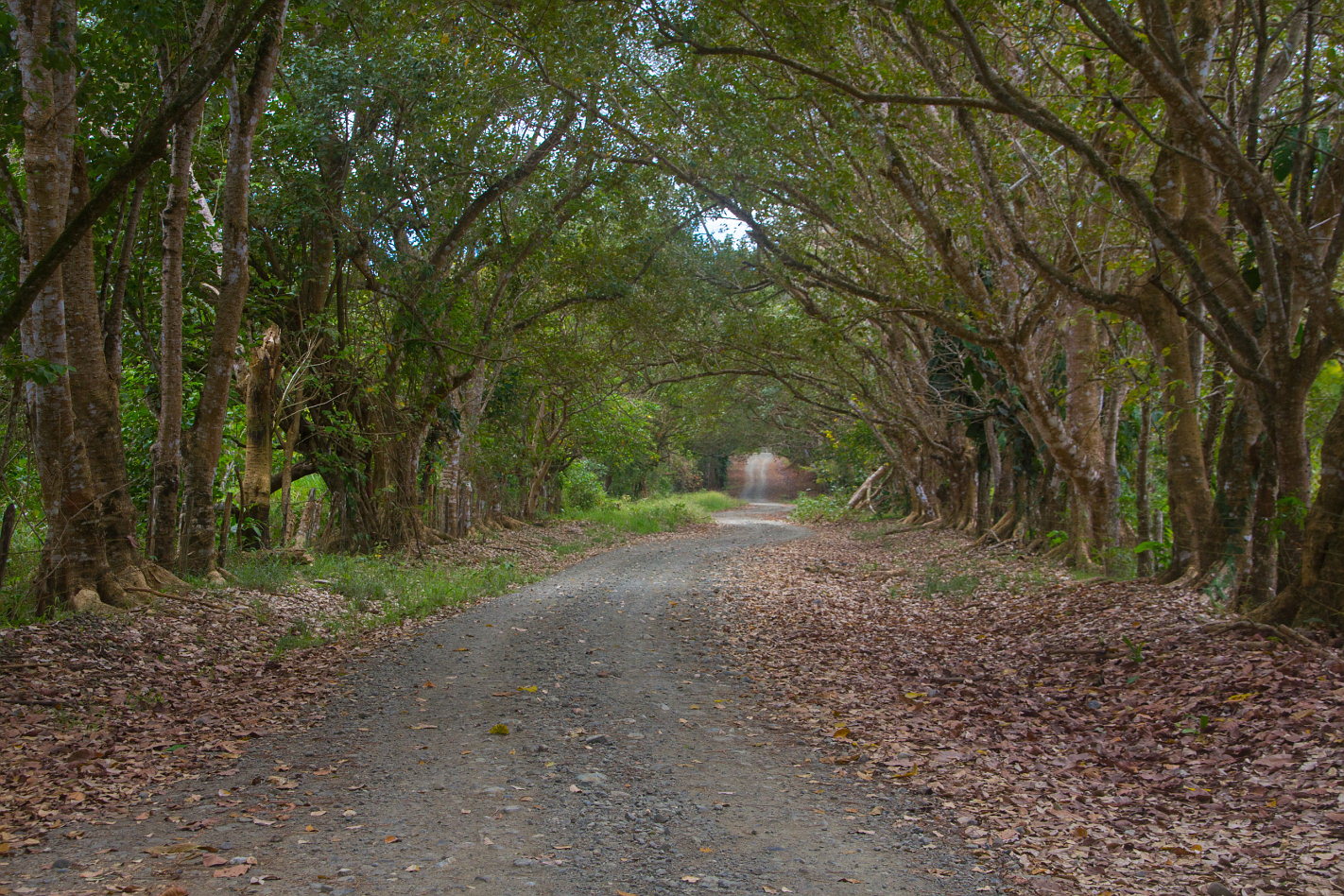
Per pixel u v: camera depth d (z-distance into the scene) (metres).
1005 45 12.34
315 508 19.02
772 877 4.13
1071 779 5.68
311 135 14.73
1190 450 11.14
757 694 8.07
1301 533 8.61
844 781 5.62
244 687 8.13
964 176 11.01
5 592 9.99
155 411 15.88
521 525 28.34
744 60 12.09
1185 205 9.48
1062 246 12.09
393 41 13.49
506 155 16.92
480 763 5.82
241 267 12.20
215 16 10.23
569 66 12.03
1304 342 8.27
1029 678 8.70
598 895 3.89
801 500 51.09
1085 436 14.38
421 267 16.92
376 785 5.38
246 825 4.69
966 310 14.49
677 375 24.45
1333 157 9.10
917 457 33.12
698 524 40.06
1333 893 3.84
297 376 16.28
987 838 4.64
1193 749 6.10
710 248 18.56
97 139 10.73
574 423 29.42
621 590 15.77
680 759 5.98
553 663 9.19
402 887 3.93
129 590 10.23
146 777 5.55
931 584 15.27
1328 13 9.45
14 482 12.29
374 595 13.54
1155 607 10.03
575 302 19.34
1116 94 9.55
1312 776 5.18
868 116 11.16
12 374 6.52
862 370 25.98
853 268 14.99
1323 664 6.95
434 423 20.61
